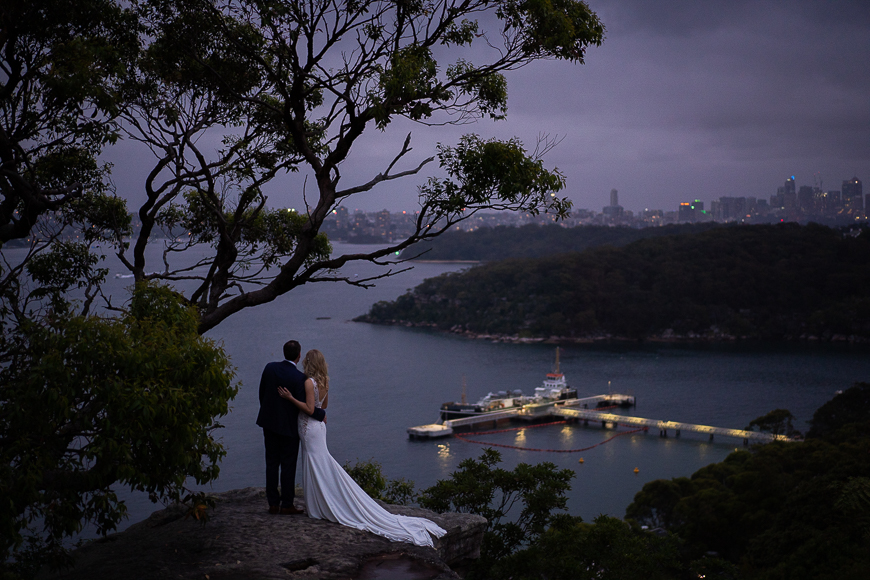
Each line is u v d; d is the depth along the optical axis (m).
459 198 10.49
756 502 54.50
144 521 9.02
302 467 8.72
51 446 6.76
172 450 6.88
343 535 8.18
